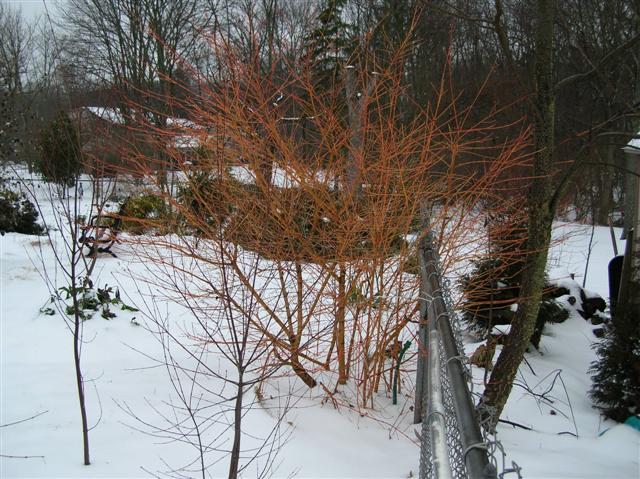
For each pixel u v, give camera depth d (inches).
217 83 190.2
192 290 241.6
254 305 178.9
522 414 218.7
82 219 190.2
